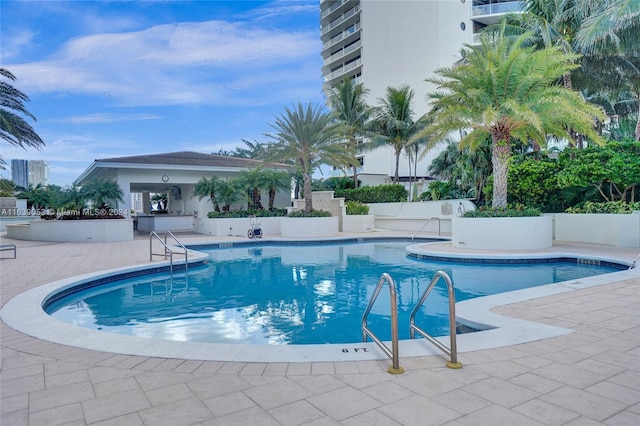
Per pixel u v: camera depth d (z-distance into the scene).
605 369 3.23
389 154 37.88
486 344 3.84
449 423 2.46
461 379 3.09
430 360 3.48
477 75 11.57
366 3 39.38
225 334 5.32
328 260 11.80
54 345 4.07
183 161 22.67
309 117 17.06
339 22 46.62
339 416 2.58
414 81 36.16
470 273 9.27
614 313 4.89
